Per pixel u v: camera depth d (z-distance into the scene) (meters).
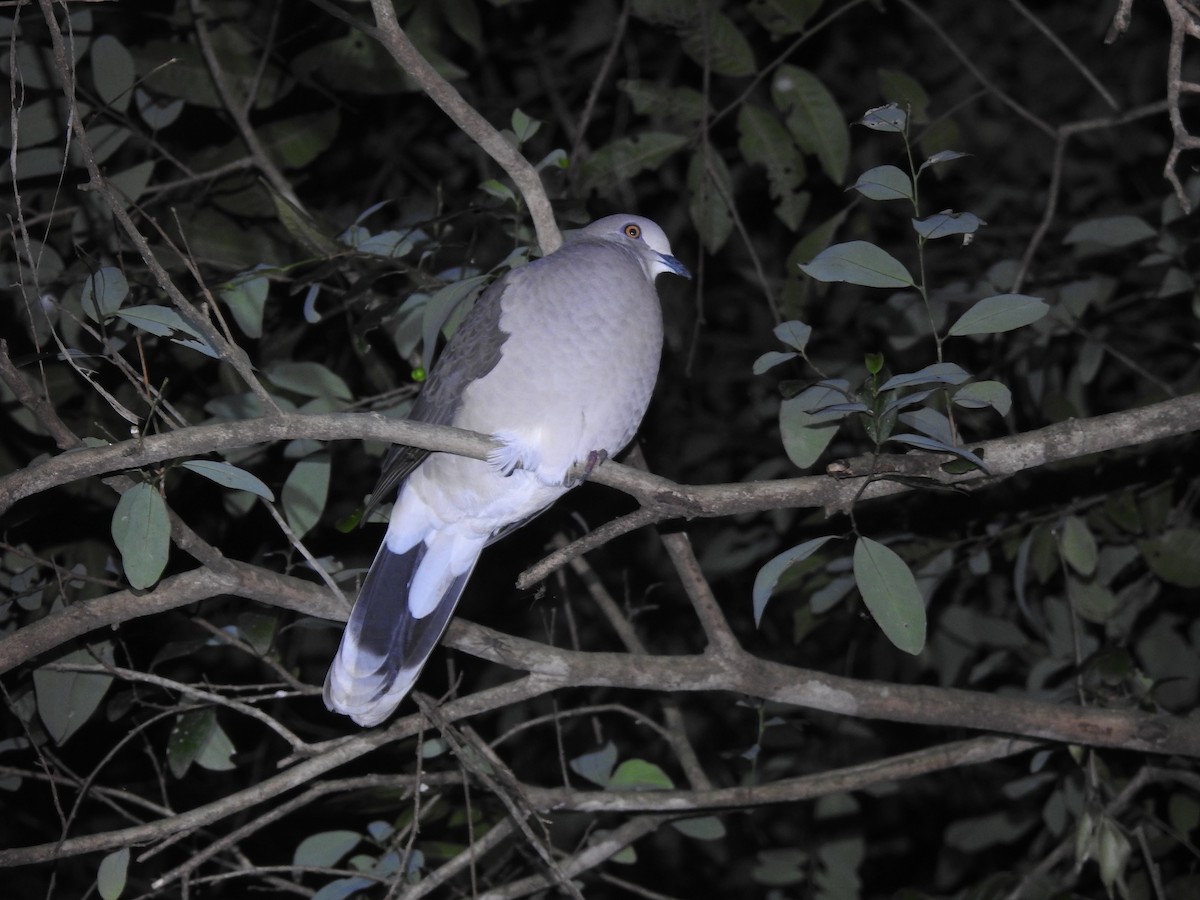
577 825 5.75
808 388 3.33
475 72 6.60
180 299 2.79
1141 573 5.09
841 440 5.28
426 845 4.32
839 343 5.91
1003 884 4.54
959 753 4.12
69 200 4.41
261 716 3.57
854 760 5.77
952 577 5.28
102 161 4.30
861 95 6.78
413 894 3.76
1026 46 7.09
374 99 6.12
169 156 4.61
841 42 6.80
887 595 2.96
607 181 4.79
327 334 5.20
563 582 4.45
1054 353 5.11
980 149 6.98
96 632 4.06
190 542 3.17
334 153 6.15
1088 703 4.20
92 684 3.62
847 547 4.71
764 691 3.78
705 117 4.71
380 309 3.92
